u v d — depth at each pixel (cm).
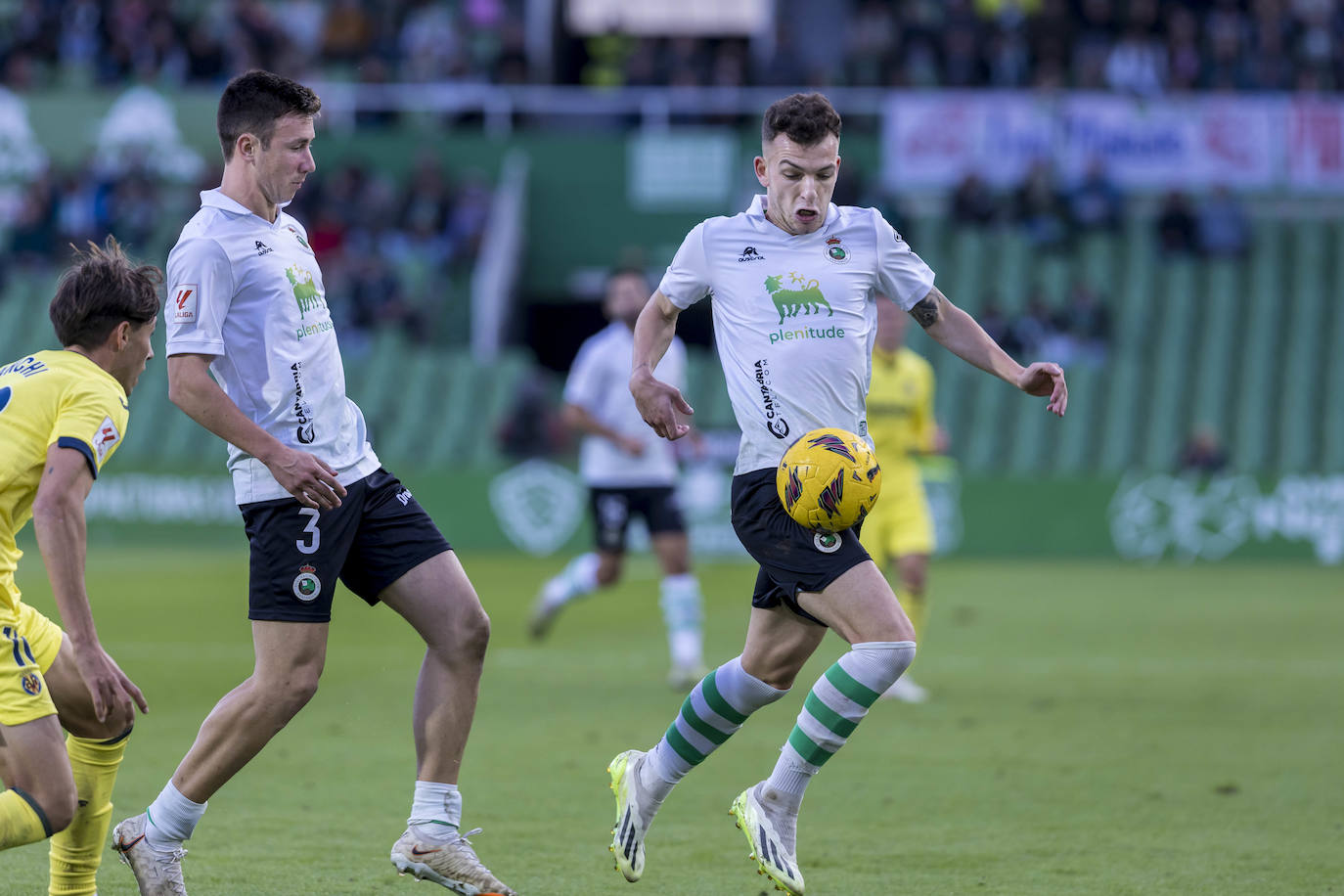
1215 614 4338
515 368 7219
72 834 1380
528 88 8225
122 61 8175
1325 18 8169
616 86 8844
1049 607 4525
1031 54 8269
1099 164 7638
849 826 1842
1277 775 2153
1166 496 6091
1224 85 7994
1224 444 7025
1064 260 7644
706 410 7131
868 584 1433
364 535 1477
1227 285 7525
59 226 7675
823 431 1462
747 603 4641
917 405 3061
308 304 1468
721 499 6247
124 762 2162
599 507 3259
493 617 4278
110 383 1317
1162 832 1803
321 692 2898
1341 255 7594
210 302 1402
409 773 2127
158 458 7012
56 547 1238
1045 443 6981
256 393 1436
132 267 1367
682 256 1559
